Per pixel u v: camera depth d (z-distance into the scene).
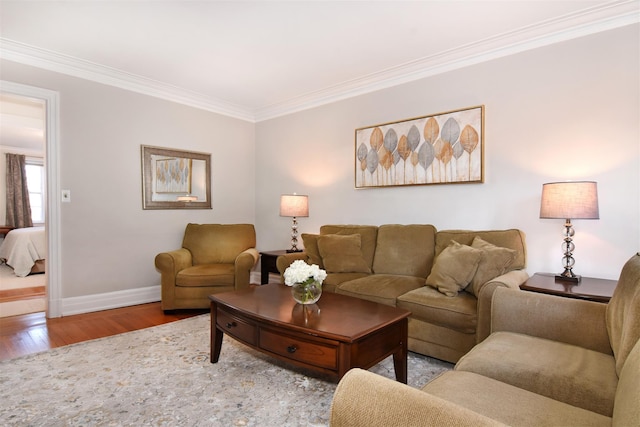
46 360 2.37
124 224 3.76
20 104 4.39
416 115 3.43
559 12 2.46
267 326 1.91
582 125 2.58
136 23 2.63
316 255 3.44
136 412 1.78
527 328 1.66
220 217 4.64
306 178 4.39
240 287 3.47
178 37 2.84
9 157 7.05
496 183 2.96
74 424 1.67
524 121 2.82
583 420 1.01
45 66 3.22
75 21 2.60
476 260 2.34
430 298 2.33
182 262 3.61
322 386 2.04
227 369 2.25
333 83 3.84
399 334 1.95
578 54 2.59
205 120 4.46
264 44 2.95
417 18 2.54
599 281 2.35
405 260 3.13
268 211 4.86
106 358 2.40
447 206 3.23
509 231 2.70
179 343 2.67
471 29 2.69
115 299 3.69
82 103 3.45
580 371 1.27
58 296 3.32
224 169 4.68
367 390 0.77
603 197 2.50
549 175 2.71
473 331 2.13
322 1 2.34
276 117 4.73
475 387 1.19
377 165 3.69
